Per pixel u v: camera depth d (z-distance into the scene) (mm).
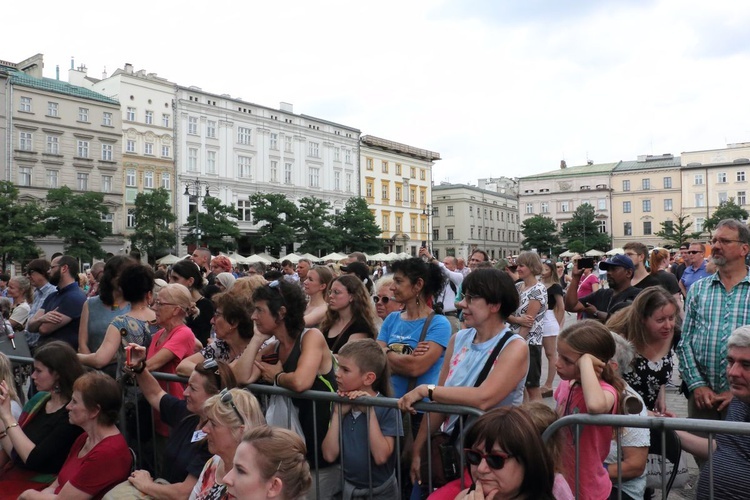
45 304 6051
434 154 69125
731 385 3014
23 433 4070
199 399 3428
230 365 3752
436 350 3900
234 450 3023
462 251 72812
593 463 2764
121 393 3721
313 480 3521
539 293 6465
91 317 5156
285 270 15469
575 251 65312
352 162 58375
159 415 4230
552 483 2355
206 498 3023
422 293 4191
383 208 62000
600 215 80438
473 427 2412
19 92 39031
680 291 8398
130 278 4840
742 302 3830
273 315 3602
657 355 3748
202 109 45875
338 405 3410
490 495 2318
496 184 88125
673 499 3846
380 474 3379
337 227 48812
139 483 3463
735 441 2848
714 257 3965
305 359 3543
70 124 40969
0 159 38250
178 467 3619
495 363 3092
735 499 2727
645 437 2910
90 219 34844
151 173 44250
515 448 2271
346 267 6398
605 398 2713
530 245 70750
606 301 6227
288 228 43594
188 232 42312
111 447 3580
